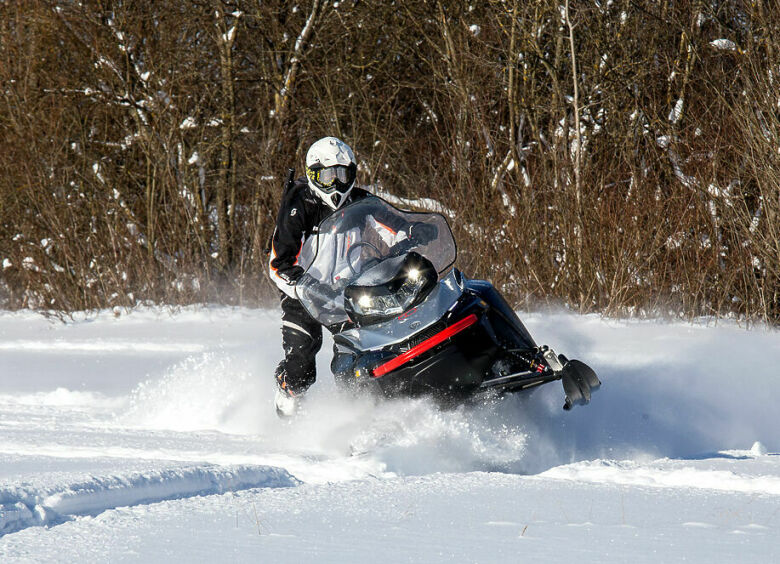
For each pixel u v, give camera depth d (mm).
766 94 36406
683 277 37500
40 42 54281
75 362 30109
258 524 9656
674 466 12078
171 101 52750
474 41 50031
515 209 41875
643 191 39562
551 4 45844
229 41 54188
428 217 16375
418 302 14883
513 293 40000
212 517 10086
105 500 11305
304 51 56094
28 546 9109
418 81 56875
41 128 53281
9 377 27188
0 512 10336
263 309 43750
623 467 12062
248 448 15539
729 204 37250
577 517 9664
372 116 54562
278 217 16531
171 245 48750
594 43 45562
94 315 45406
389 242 16203
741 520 9398
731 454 13750
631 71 45438
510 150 45188
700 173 38438
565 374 14672
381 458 13742
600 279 38844
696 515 9633
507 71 48469
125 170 56625
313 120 54531
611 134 44250
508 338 15539
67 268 49656
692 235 38031
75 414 20531
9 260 52344
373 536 9133
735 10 43625
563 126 43250
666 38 45250
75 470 13398
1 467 13969
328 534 9266
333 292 15891
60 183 51875
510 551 8492
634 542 8680
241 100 57875
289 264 16344
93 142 56156
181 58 53906
